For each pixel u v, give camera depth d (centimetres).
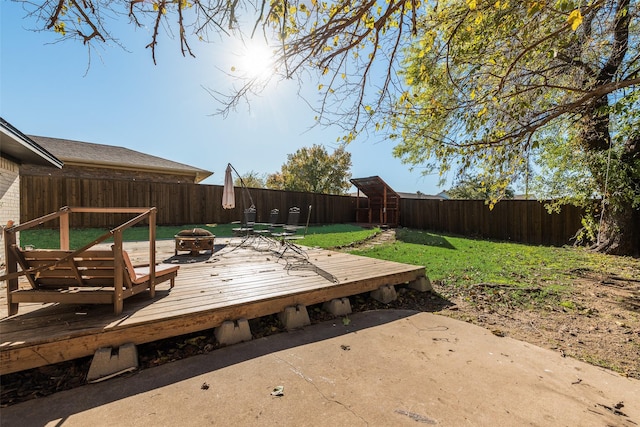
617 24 347
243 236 927
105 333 226
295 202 1390
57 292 250
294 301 334
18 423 171
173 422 174
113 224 959
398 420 179
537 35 328
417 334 312
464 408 192
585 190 787
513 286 477
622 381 230
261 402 194
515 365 251
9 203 555
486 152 376
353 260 552
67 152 1128
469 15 310
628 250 755
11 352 198
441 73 377
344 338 300
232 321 289
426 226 1398
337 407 191
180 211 1088
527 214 1062
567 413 190
